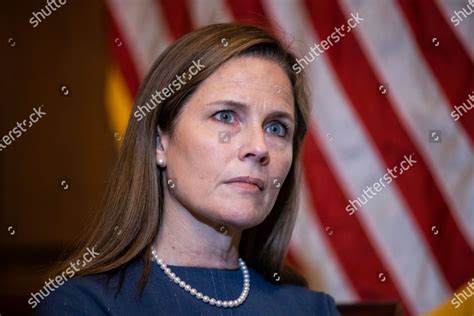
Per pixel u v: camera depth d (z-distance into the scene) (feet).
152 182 15.03
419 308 24.09
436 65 24.56
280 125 14.96
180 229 15.10
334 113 24.32
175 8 24.35
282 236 16.99
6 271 32.09
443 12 24.70
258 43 14.90
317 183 24.21
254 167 14.20
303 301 16.56
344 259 24.13
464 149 24.32
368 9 24.62
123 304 14.07
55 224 32.65
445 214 24.23
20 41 32.30
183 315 14.42
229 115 14.44
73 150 32.55
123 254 14.87
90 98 32.45
